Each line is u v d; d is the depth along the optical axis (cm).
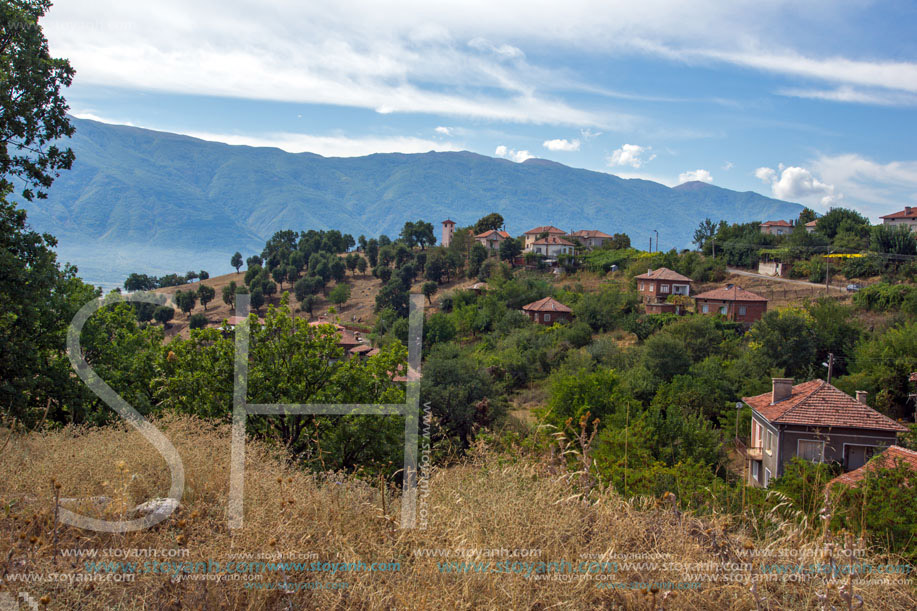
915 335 3247
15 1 1161
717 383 3200
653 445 1623
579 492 409
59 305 1154
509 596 268
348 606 262
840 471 1620
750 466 2086
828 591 287
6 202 1138
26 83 1119
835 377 3438
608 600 292
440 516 351
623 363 3838
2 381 991
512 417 2922
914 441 1664
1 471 387
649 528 367
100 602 247
